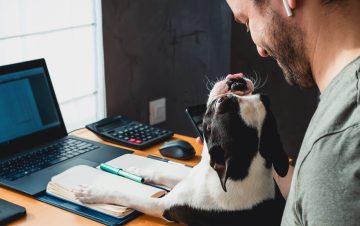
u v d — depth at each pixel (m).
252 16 0.88
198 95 2.15
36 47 1.66
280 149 1.11
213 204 1.07
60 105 1.75
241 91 1.22
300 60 0.83
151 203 1.12
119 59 1.85
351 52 0.75
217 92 1.22
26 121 1.47
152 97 2.03
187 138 1.62
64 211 1.15
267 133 1.08
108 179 1.25
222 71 2.11
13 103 1.44
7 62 1.60
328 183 0.69
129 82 1.91
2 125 1.40
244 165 1.05
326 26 0.78
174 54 2.05
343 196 0.68
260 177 1.07
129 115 1.94
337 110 0.71
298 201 0.74
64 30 1.72
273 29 0.83
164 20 1.98
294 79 0.88
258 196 1.07
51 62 1.71
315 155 0.71
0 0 1.54
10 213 1.10
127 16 1.84
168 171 1.32
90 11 1.79
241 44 2.13
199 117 1.46
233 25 2.05
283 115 2.44
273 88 2.34
